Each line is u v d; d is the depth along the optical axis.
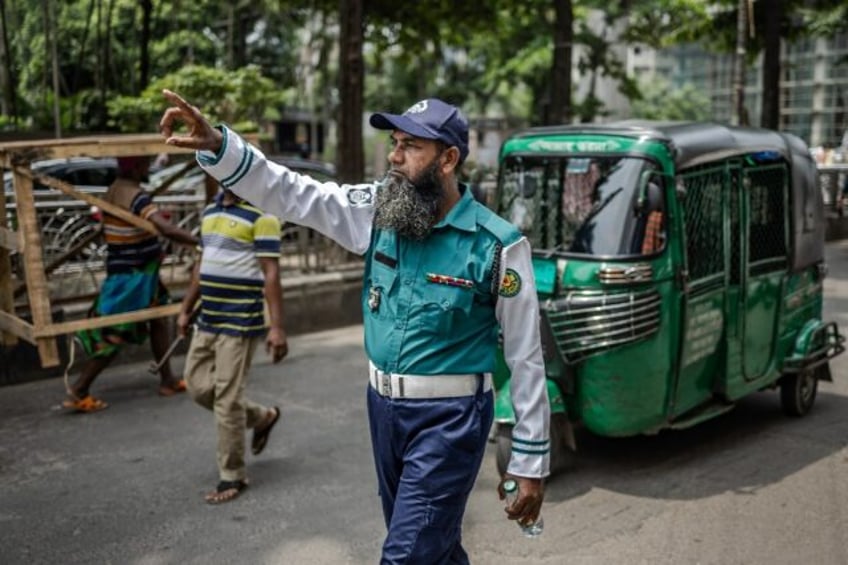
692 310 4.97
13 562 3.89
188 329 5.14
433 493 2.48
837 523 4.32
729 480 4.90
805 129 37.53
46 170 10.45
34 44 13.01
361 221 2.65
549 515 4.42
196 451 5.35
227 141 2.50
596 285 4.69
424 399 2.52
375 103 34.03
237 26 21.72
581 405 4.80
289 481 4.86
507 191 5.31
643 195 4.67
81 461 5.18
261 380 7.03
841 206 17.06
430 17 13.68
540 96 27.27
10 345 6.19
